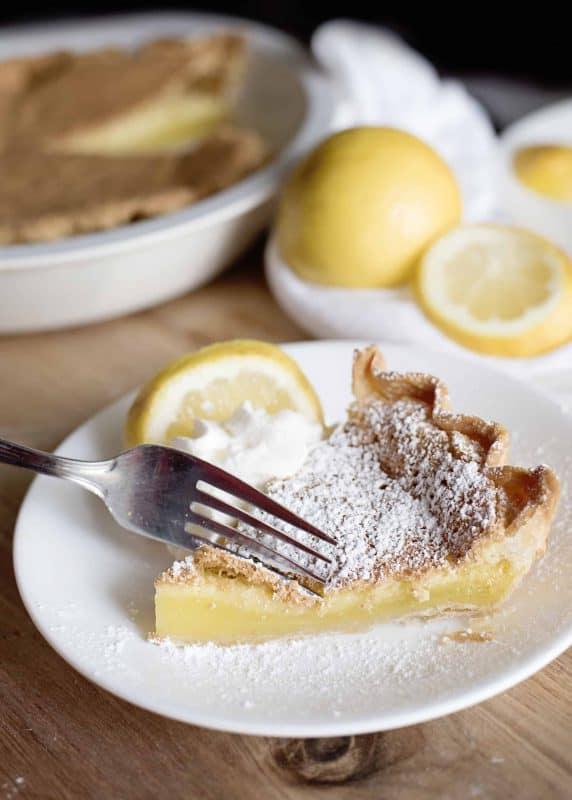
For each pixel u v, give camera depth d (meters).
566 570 0.40
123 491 0.41
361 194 0.52
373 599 0.39
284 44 0.70
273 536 0.40
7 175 0.63
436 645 0.38
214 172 0.59
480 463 0.40
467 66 0.87
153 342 0.55
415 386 0.43
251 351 0.45
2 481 0.48
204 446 0.43
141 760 0.38
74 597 0.40
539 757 0.37
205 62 0.69
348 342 0.49
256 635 0.39
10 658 0.41
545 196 0.56
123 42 0.75
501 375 0.46
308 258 0.53
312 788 0.36
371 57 0.68
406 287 0.53
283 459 0.42
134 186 0.60
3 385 0.54
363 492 0.41
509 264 0.51
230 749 0.38
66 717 0.39
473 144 0.64
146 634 0.39
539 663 0.37
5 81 0.72
